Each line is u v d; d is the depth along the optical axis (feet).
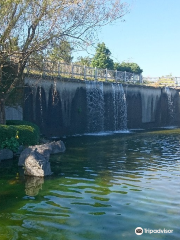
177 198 25.57
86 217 21.45
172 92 124.06
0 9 43.50
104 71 95.91
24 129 47.24
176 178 32.37
